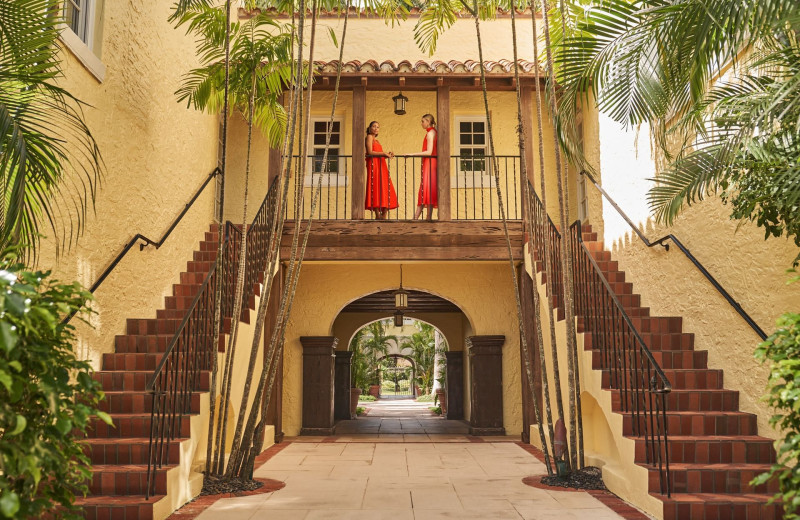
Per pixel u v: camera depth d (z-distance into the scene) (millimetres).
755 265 5508
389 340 30688
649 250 7738
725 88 4523
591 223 9961
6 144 3123
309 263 10438
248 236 7938
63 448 2936
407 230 9266
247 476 5984
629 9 4160
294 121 6172
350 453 8250
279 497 5473
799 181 3418
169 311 7781
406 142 11352
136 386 6176
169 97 8445
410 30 11594
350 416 15188
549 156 11164
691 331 6750
